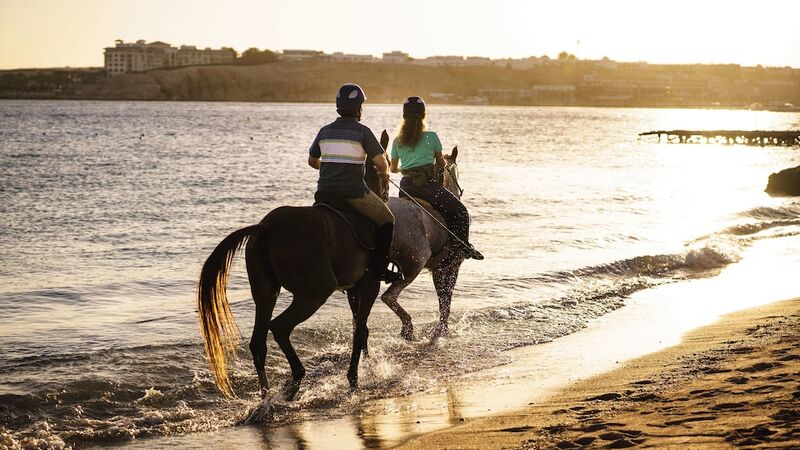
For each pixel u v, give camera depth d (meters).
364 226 8.48
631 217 24.80
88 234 20.48
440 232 10.62
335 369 9.38
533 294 13.66
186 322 11.53
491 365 9.59
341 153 8.37
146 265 16.30
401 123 10.70
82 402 8.08
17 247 18.36
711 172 48.34
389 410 7.97
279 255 7.82
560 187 35.09
